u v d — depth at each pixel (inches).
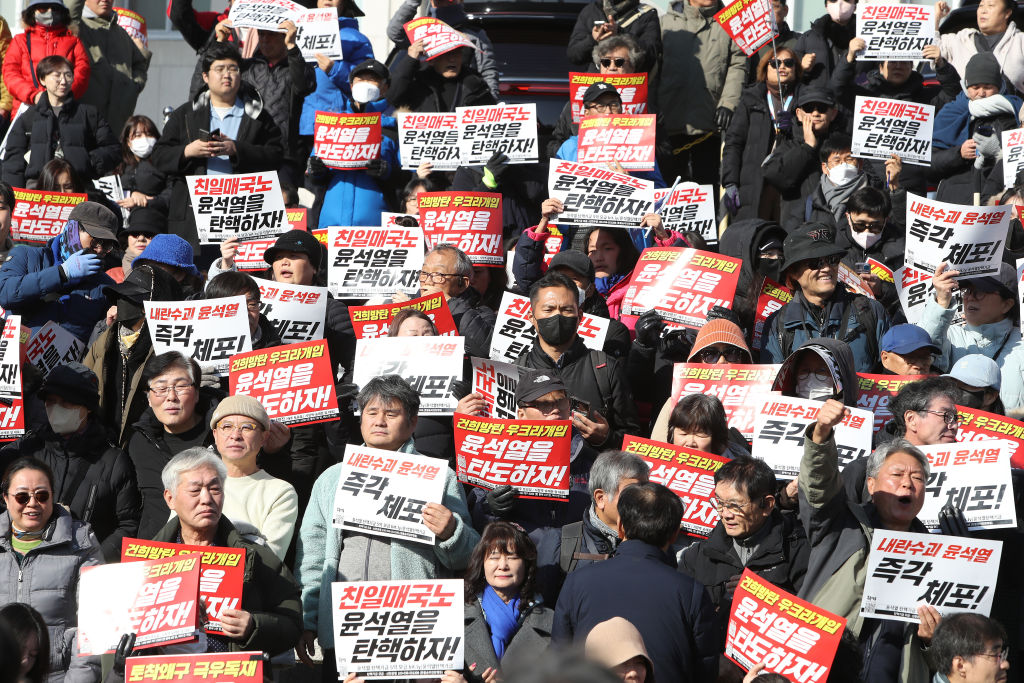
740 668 269.7
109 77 668.1
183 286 403.2
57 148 571.5
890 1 624.7
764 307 406.3
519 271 431.8
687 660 246.4
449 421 358.6
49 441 331.0
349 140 501.0
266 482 311.3
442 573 301.9
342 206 508.7
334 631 272.2
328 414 338.3
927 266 401.1
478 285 446.9
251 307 372.2
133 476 331.0
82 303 424.8
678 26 619.5
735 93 606.2
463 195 445.7
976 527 305.6
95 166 574.9
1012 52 547.2
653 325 383.6
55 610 293.4
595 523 297.1
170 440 332.5
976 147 530.0
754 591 269.7
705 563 295.0
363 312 381.7
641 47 521.3
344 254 428.1
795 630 264.5
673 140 623.5
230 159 515.2
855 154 493.4
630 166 468.4
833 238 381.7
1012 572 319.6
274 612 278.4
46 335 383.2
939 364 397.4
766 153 563.8
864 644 285.9
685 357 397.1
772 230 431.2
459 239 445.1
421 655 271.6
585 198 434.3
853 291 400.5
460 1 605.0
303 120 546.9
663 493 263.4
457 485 310.5
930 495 309.7
